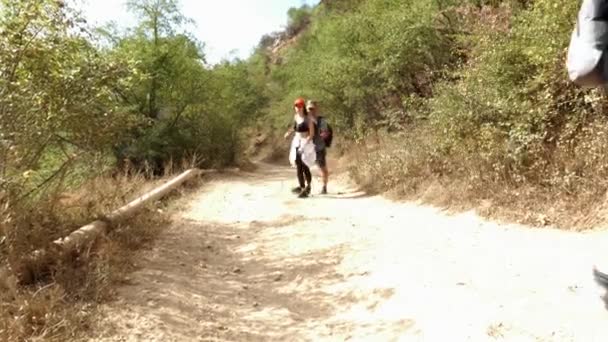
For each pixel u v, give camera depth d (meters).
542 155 6.62
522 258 4.60
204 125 19.73
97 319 3.38
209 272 4.91
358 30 14.76
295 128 10.02
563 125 6.61
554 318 3.20
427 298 3.80
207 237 6.32
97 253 4.46
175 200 9.44
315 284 4.52
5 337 2.89
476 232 5.82
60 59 4.65
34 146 4.57
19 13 4.39
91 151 5.40
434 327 3.36
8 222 3.86
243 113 28.62
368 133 14.48
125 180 9.51
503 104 7.03
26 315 3.14
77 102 4.75
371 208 8.05
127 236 5.41
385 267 4.66
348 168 12.98
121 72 5.17
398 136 10.87
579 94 6.46
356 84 15.22
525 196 6.36
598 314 3.19
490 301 3.58
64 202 5.80
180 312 3.75
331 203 8.86
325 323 3.73
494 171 7.00
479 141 7.33
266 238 6.26
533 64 6.89
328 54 17.92
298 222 7.09
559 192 6.08
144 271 4.57
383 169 9.86
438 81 10.74
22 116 4.25
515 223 6.02
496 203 6.57
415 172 8.94
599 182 5.76
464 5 11.09
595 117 6.24
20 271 3.80
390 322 3.58
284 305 4.12
